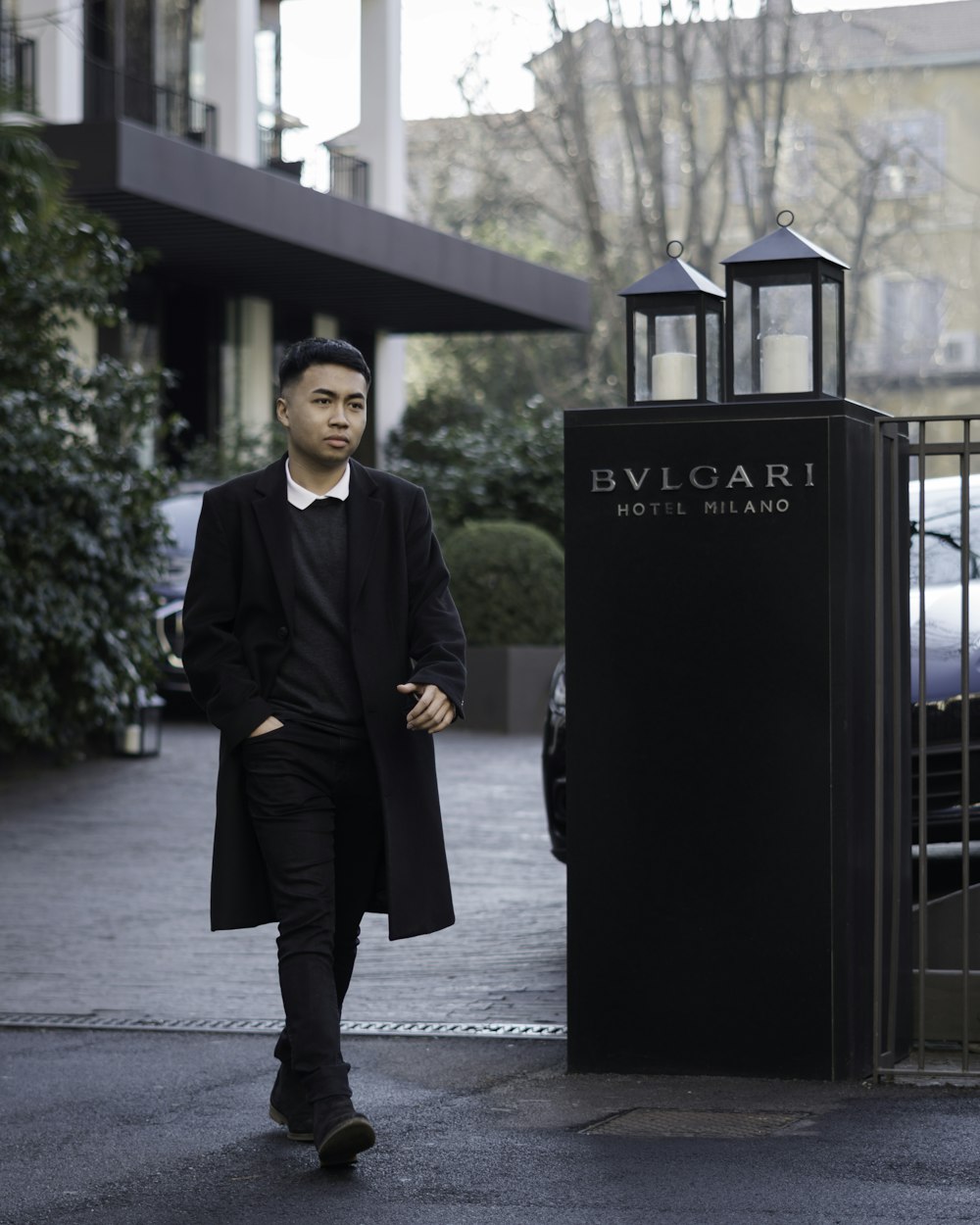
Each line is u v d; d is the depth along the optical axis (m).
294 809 4.27
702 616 4.98
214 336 24.05
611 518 5.05
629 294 5.08
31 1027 5.95
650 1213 3.81
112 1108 4.86
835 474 4.89
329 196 21.62
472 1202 3.92
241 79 24.28
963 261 45.28
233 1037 5.80
